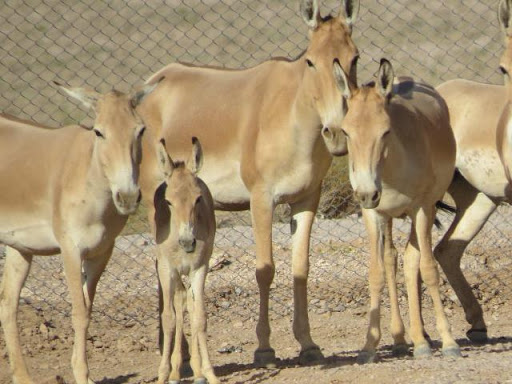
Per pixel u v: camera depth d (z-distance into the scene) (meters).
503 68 27.78
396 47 82.56
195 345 25.98
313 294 37.03
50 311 35.38
